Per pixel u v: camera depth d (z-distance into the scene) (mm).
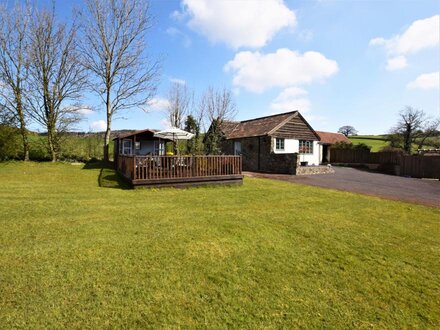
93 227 5449
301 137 22938
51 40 17922
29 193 8688
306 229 5961
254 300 3217
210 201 8477
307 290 3510
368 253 4816
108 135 20234
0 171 14000
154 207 7410
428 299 3449
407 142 32594
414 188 13180
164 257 4219
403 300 3404
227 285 3508
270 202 8648
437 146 33531
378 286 3709
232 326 2742
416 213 7945
